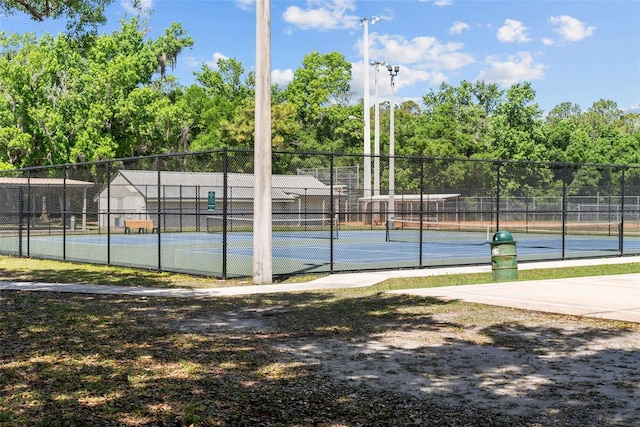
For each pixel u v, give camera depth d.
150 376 7.35
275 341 9.35
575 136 85.88
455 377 7.30
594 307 12.11
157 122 61.16
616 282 16.11
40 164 60.66
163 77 73.00
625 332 9.88
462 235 43.59
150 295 14.45
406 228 47.53
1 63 56.81
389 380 7.17
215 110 76.38
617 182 78.50
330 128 86.94
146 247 32.56
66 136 58.94
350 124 83.62
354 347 8.91
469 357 8.29
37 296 14.42
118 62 59.28
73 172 57.38
